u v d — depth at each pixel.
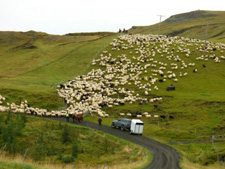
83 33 197.38
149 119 64.44
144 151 42.12
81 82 88.56
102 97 76.88
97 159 40.22
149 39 133.88
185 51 114.75
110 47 128.75
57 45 153.12
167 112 67.31
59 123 51.97
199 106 68.69
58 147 42.78
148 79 92.38
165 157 39.78
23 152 37.62
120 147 45.44
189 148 46.72
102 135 49.97
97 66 108.88
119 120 58.22
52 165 34.47
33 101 71.12
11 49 146.88
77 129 51.19
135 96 78.50
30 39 169.50
